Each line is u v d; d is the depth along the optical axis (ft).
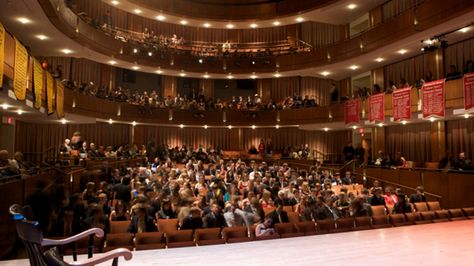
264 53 73.61
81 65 65.46
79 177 39.01
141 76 78.23
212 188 34.24
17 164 28.81
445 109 41.73
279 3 71.82
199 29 83.10
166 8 71.77
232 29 83.87
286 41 81.41
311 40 78.59
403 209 31.50
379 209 29.66
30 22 37.86
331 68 64.54
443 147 50.08
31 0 31.81
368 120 55.77
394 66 59.26
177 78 81.61
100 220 20.84
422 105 43.86
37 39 44.86
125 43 64.28
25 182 24.82
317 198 28.55
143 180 39.32
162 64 70.03
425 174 43.24
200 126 75.51
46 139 61.52
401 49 52.11
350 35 68.69
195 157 66.39
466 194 38.14
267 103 76.95
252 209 26.22
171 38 78.38
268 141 73.87
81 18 49.88
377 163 53.47
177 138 77.71
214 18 75.15
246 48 82.74
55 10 34.88
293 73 71.10
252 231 22.58
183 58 72.23
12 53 24.89
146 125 74.84
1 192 20.07
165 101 72.02
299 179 40.65
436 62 50.29
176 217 25.41
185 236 20.47
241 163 53.01
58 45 48.34
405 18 47.70
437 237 20.27
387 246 17.92
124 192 31.01
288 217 26.68
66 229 20.40
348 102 58.75
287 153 70.69
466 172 38.32
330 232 23.76
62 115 44.70
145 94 70.79
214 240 20.34
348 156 60.34
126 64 67.15
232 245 18.26
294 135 78.23
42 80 33.68
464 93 38.47
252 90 85.05
